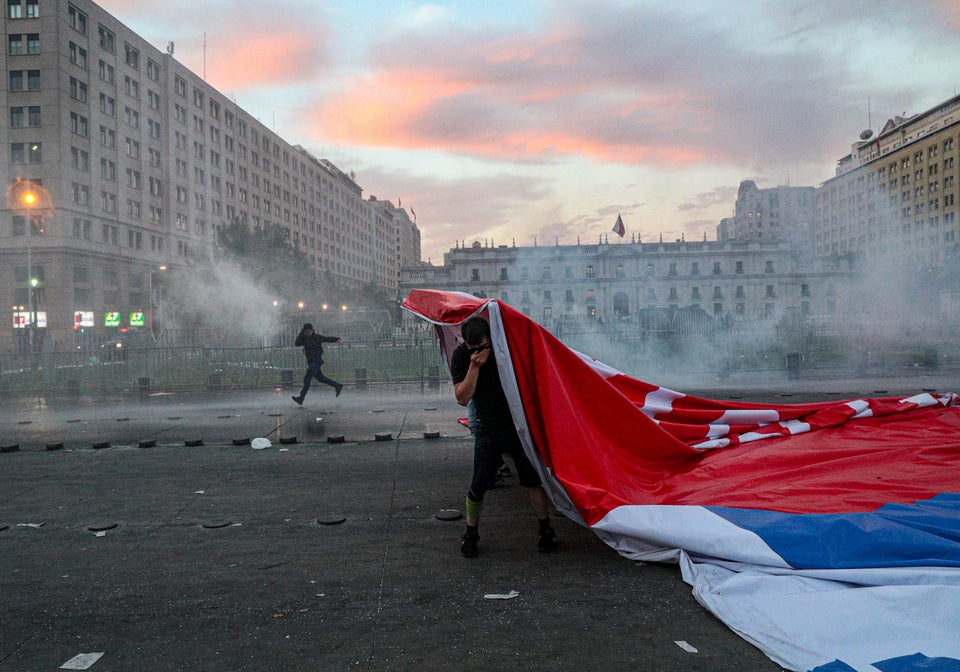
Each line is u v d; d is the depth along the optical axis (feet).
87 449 26.66
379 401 42.27
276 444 26.76
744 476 16.26
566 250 291.38
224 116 234.79
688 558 12.19
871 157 334.65
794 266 280.72
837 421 21.27
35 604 11.34
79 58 164.35
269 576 12.47
